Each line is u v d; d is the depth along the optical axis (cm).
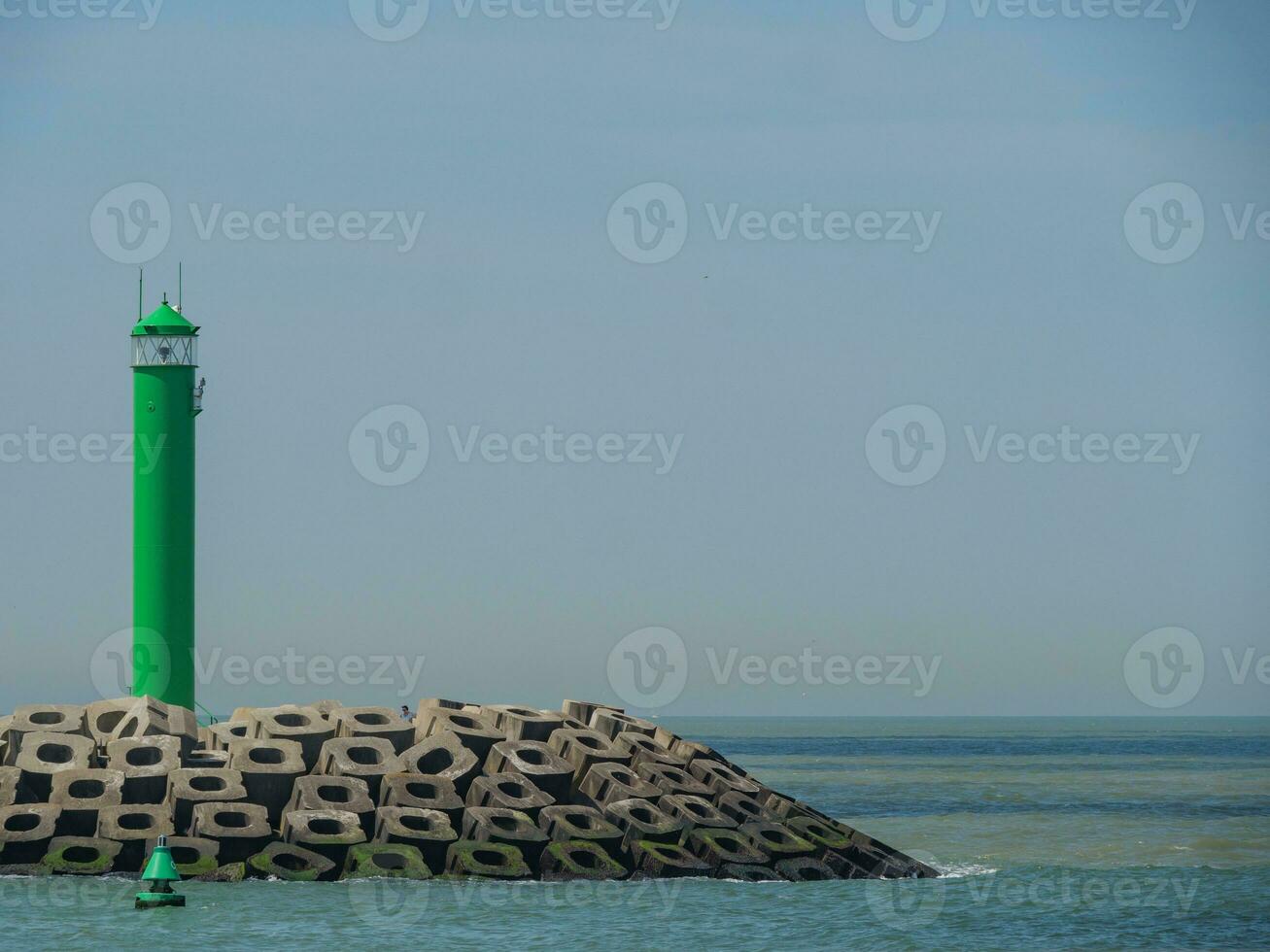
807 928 4912
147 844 5228
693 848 5700
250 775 5488
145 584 6738
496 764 5819
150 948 4334
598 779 5831
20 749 5597
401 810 5416
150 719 5778
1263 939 4947
